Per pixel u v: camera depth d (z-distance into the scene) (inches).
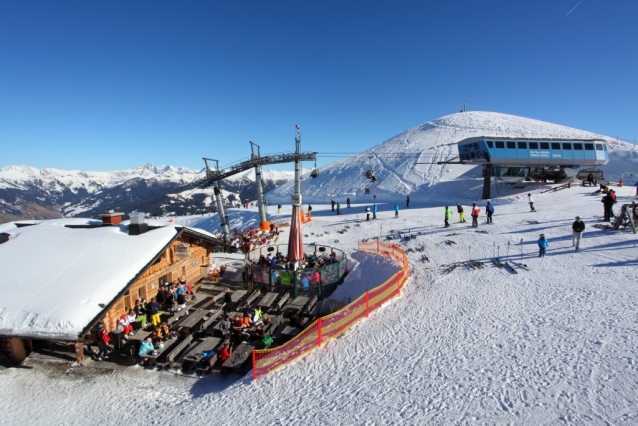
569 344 379.2
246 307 664.4
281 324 606.9
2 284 523.2
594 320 422.6
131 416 376.2
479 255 756.6
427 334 449.1
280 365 423.5
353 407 327.6
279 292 735.7
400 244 925.2
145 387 436.5
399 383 355.6
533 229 909.8
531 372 340.8
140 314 584.7
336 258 908.6
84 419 377.4
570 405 288.5
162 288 667.4
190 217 2511.1
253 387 390.6
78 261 578.6
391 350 424.2
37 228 727.7
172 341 515.8
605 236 754.8
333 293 784.3
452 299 547.2
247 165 1296.8
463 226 1066.7
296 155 1222.3
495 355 380.2
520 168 1909.4
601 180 1882.4
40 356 501.0
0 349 483.8
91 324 455.2
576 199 1334.9
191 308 666.8
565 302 482.9
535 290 537.6
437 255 796.6
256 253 991.6
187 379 453.4
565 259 657.0
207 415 353.1
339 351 439.8
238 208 2384.4
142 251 613.0
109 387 436.8
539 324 433.1
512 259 698.8
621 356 344.2
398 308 544.1
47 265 567.5
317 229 1296.8
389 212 1588.3
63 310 464.1
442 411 303.9
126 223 799.7
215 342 507.5
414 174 2869.1
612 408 278.4
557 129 3720.5
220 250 1064.2
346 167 3612.2
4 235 689.6
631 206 787.4
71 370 473.1
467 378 346.6
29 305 475.5
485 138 1763.0
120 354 509.0
